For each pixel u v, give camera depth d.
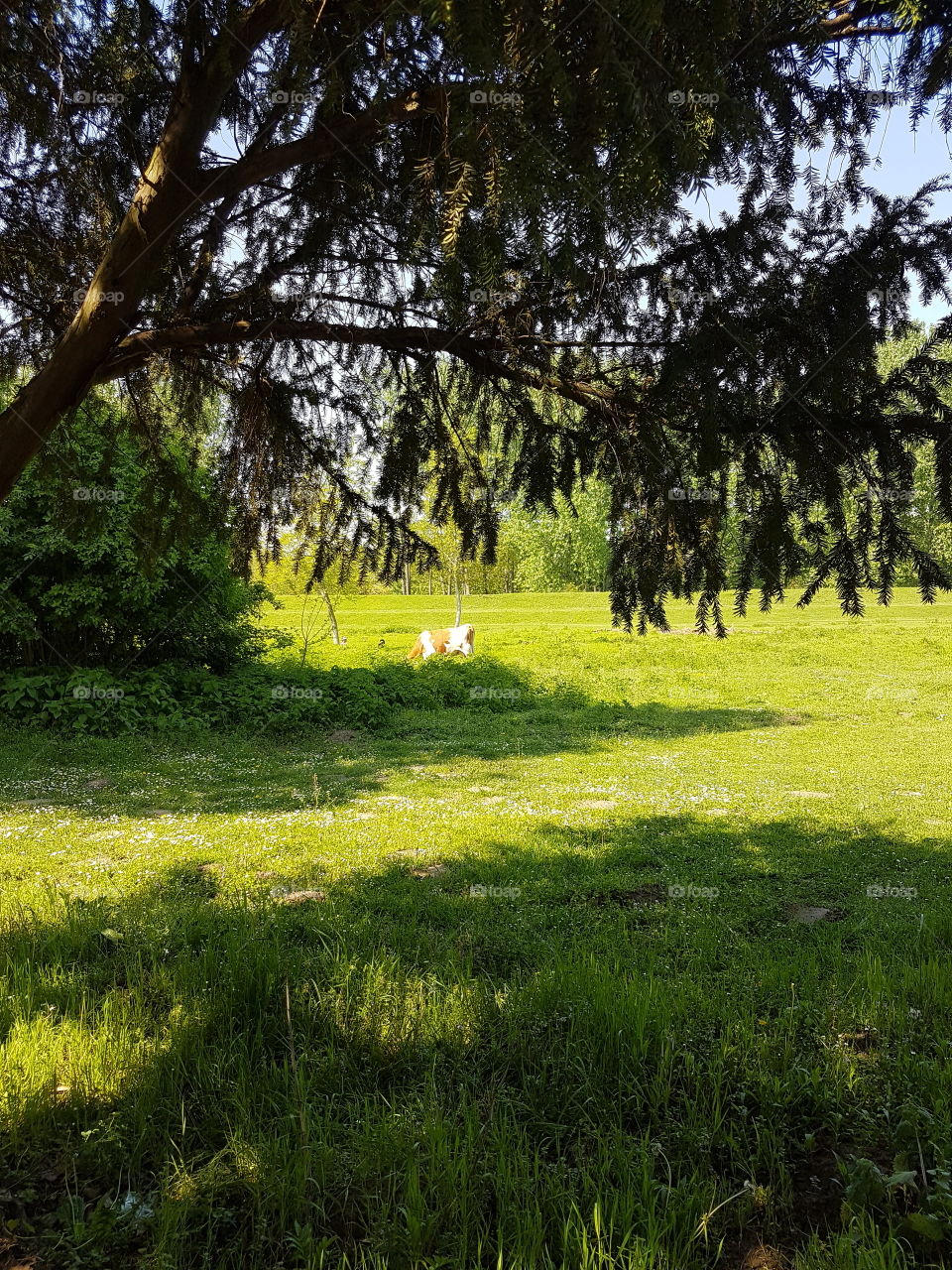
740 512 2.47
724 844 6.95
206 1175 2.36
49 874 5.97
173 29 2.56
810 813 8.23
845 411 2.27
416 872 6.12
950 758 11.24
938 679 18.98
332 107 2.13
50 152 2.94
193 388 3.45
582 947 4.36
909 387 2.27
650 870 6.25
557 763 10.99
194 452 3.62
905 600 36.12
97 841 6.94
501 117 1.73
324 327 2.91
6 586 11.50
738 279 2.27
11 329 3.38
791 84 2.22
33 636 11.93
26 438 2.64
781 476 2.41
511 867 6.11
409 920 4.92
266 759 10.86
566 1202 2.25
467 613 40.12
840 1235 2.10
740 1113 2.74
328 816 7.90
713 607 2.53
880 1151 2.61
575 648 23.92
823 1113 2.78
